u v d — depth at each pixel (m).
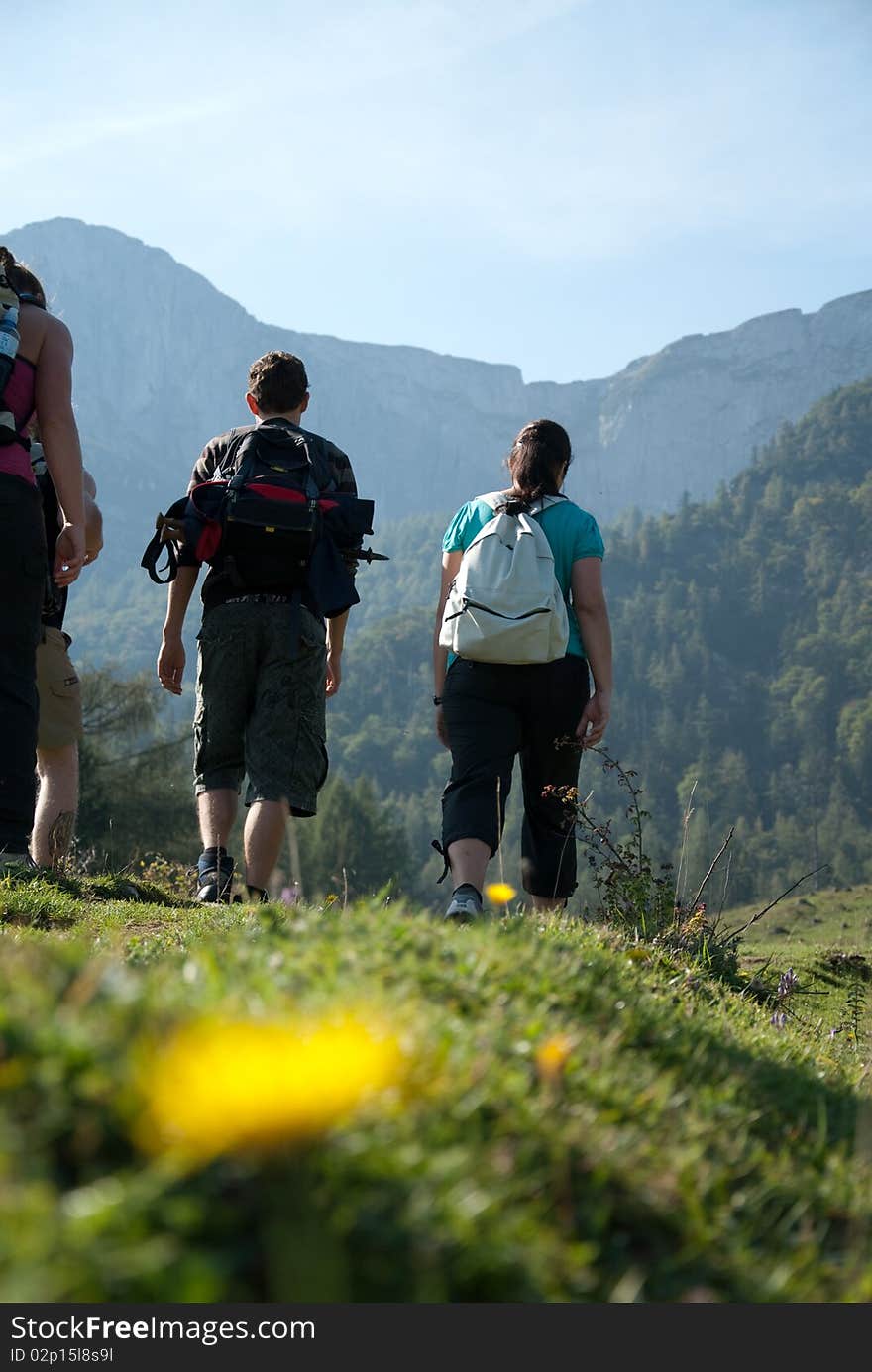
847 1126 2.71
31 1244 1.11
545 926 4.01
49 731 5.93
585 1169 1.69
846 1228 1.97
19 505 4.66
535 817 5.05
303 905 4.30
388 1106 1.51
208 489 5.41
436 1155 1.47
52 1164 1.31
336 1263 1.25
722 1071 2.70
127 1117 1.34
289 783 5.42
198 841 31.48
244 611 5.41
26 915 4.47
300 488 5.42
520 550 4.82
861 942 13.73
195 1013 1.64
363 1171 1.38
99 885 5.80
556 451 5.14
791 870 141.12
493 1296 1.33
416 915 3.12
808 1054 3.70
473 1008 2.28
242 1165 1.33
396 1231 1.32
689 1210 1.71
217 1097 1.33
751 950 10.23
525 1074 1.90
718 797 195.25
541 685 4.86
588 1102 1.96
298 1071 1.39
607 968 3.38
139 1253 1.15
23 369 4.76
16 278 4.98
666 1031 2.81
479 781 4.75
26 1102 1.37
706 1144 2.05
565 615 4.80
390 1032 1.72
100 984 1.68
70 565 4.96
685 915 5.43
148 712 31.03
